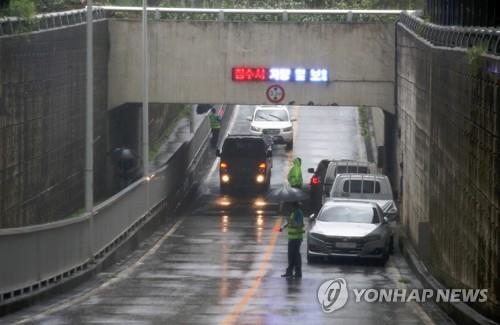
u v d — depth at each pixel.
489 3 58.09
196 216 87.88
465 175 44.59
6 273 43.94
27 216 62.69
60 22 73.25
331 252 63.47
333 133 130.25
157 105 116.12
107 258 60.28
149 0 107.56
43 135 66.69
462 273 45.09
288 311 45.50
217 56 91.12
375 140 120.75
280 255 67.06
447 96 51.12
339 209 66.12
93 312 44.56
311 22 90.44
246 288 53.16
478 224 41.00
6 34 59.03
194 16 92.62
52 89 69.06
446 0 73.12
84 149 80.38
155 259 64.88
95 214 58.44
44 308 45.53
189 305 46.97
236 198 98.81
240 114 144.38
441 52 53.81
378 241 63.47
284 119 123.00
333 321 42.91
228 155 100.12
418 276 56.91
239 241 73.69
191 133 112.44
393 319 43.69
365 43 90.44
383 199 76.50
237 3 108.44
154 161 104.81
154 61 91.31
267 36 90.75
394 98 90.00
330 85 91.00
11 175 59.03
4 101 57.38
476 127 41.78
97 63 85.75
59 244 51.28
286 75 90.94
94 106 84.56
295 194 99.75
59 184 71.69
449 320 43.44
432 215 57.53
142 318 43.00
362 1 109.31
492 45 41.41
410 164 71.88
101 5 94.88
